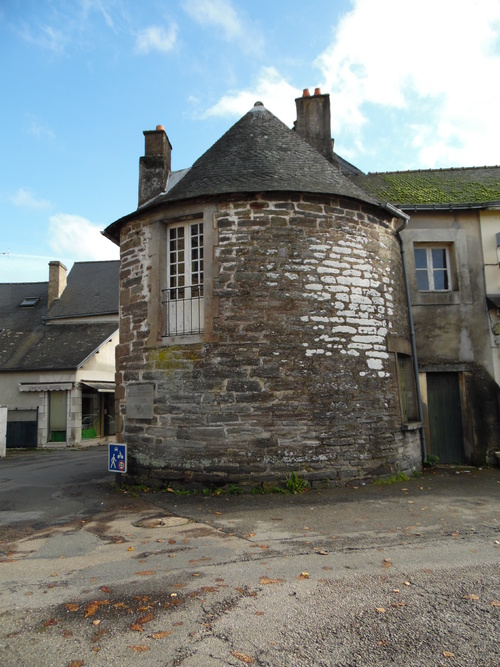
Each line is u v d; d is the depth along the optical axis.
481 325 10.77
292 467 7.67
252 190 8.09
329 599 3.78
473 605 3.61
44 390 20.11
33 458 15.75
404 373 10.16
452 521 5.95
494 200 11.18
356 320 8.43
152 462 8.21
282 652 3.05
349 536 5.41
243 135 9.75
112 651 3.11
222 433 7.75
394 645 3.10
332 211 8.48
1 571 4.59
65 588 4.13
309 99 12.34
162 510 6.80
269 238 8.14
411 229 10.94
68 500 7.73
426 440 10.47
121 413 8.89
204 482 7.74
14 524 6.34
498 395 10.55
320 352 8.03
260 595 3.88
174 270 8.72
